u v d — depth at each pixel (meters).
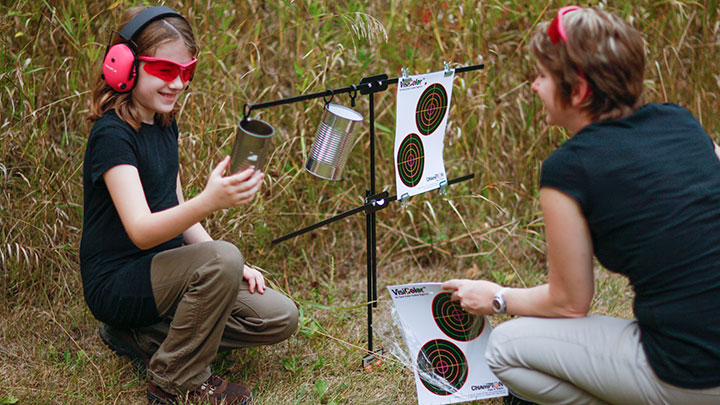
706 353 1.48
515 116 3.53
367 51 3.34
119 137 1.89
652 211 1.51
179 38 1.92
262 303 2.14
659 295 1.53
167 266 1.98
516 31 3.57
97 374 2.25
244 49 3.04
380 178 3.29
